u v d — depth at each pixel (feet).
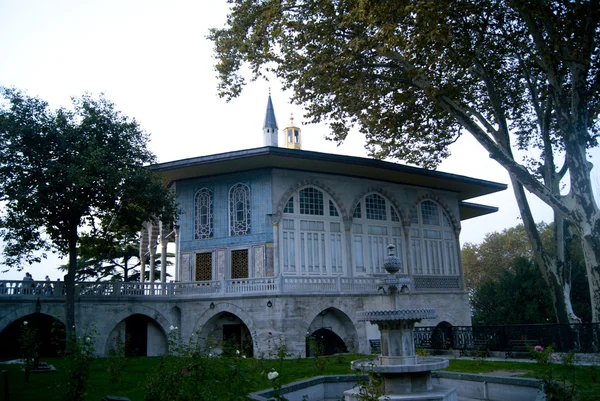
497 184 117.50
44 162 68.74
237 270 93.45
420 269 109.19
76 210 69.92
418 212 113.29
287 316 81.41
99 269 151.33
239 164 92.73
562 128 63.31
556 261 72.84
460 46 68.54
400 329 43.68
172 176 98.32
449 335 76.23
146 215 77.00
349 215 101.40
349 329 89.25
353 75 69.10
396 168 100.12
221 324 87.25
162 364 36.24
